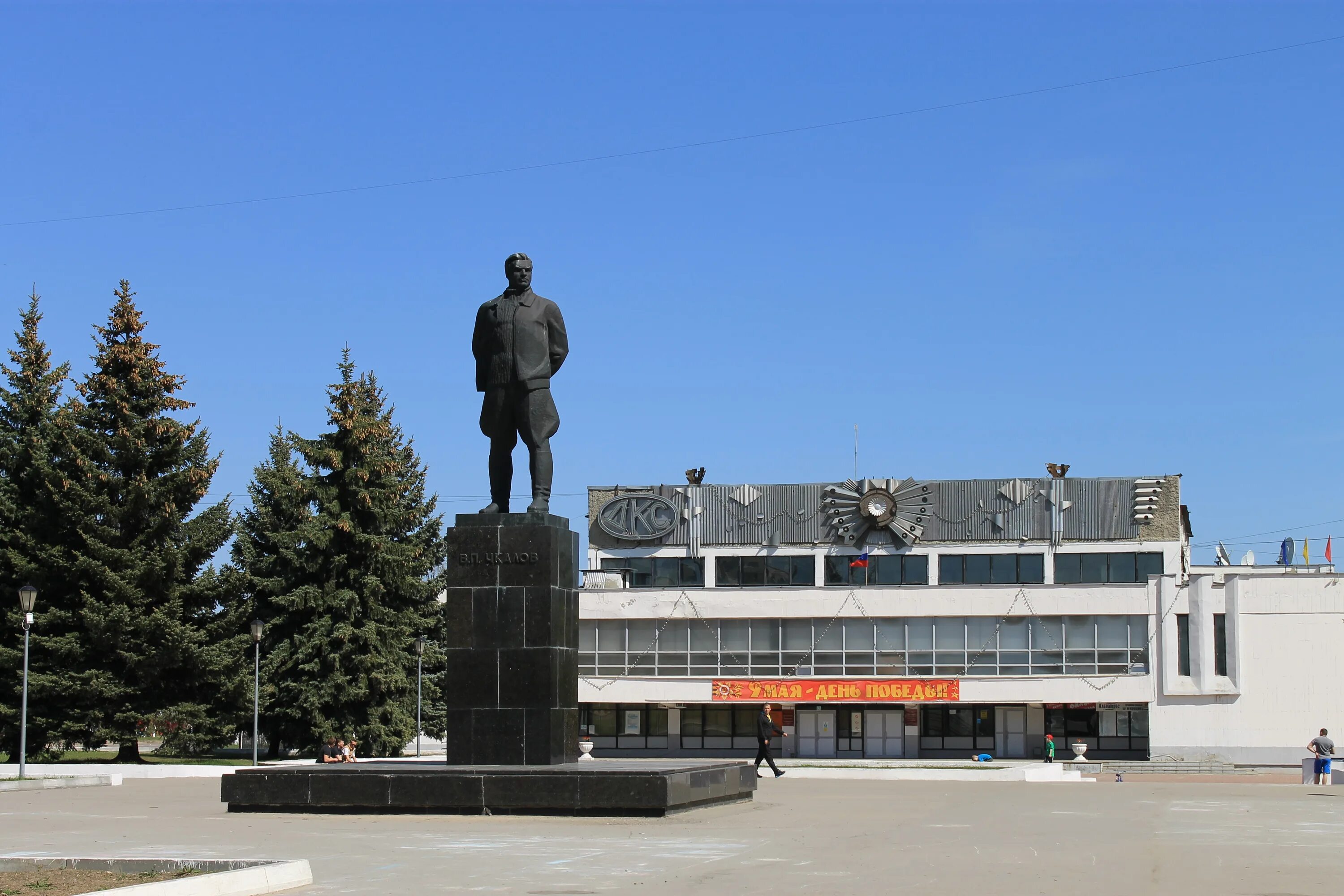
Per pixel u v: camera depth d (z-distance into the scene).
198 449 44.62
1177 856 15.07
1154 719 61.03
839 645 65.56
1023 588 63.81
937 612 64.69
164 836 17.41
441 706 55.31
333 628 50.03
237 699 45.16
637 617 67.44
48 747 44.09
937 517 68.44
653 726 68.88
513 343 22.53
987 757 61.12
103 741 42.94
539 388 22.44
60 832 18.11
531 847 15.86
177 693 43.84
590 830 18.00
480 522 21.80
